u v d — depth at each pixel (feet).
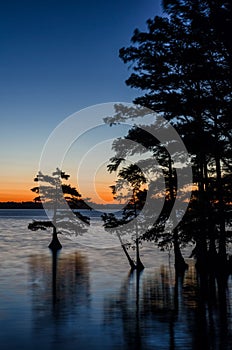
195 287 85.81
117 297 76.28
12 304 69.67
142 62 68.23
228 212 68.08
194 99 61.62
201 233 69.87
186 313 62.34
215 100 59.67
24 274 107.86
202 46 58.90
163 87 67.67
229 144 62.49
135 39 67.05
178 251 113.29
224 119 58.44
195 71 58.75
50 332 52.34
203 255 92.38
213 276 85.15
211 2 58.34
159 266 126.41
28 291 82.53
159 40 64.95
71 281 96.17
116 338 49.37
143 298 75.00
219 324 55.42
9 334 51.78
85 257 153.58
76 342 48.37
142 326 55.16
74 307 67.26
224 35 54.80
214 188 72.02
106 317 60.44
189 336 49.96
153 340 48.78
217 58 59.98
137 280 97.71
